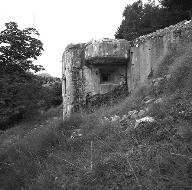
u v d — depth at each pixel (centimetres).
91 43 1177
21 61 1075
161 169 491
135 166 526
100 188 513
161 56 1020
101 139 707
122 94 1200
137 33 2177
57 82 2408
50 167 652
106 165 557
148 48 1073
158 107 731
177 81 815
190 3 1852
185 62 845
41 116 1919
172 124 616
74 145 733
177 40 988
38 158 723
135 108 858
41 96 2089
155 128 634
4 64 1036
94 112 1037
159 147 557
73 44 1220
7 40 1033
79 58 1216
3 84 1024
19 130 1647
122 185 499
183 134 554
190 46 919
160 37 1036
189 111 636
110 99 1192
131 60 1173
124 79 1220
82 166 600
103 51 1162
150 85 941
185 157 484
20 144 886
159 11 2130
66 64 1235
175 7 1919
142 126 661
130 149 601
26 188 596
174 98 734
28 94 1669
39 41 1097
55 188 554
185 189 431
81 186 536
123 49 1179
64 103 1311
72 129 880
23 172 660
